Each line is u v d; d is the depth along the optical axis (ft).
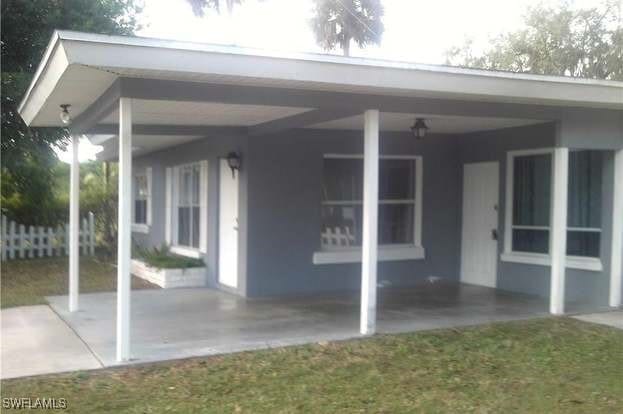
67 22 51.90
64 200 60.54
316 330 26.53
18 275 43.65
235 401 18.40
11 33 51.80
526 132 34.73
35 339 25.16
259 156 34.76
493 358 22.80
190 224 44.27
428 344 24.34
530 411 17.80
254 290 34.83
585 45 73.31
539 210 35.22
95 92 24.09
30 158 56.34
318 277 36.32
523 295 35.09
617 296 31.68
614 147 31.14
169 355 22.52
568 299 34.06
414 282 39.09
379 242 38.63
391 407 18.03
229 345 23.97
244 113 28.35
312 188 36.06
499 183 37.04
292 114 28.96
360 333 25.84
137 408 17.83
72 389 19.25
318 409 17.84
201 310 31.12
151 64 19.74
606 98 28.02
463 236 40.04
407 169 39.42
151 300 34.12
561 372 21.27
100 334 25.95
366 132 25.39
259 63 21.20
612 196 31.91
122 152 21.53
